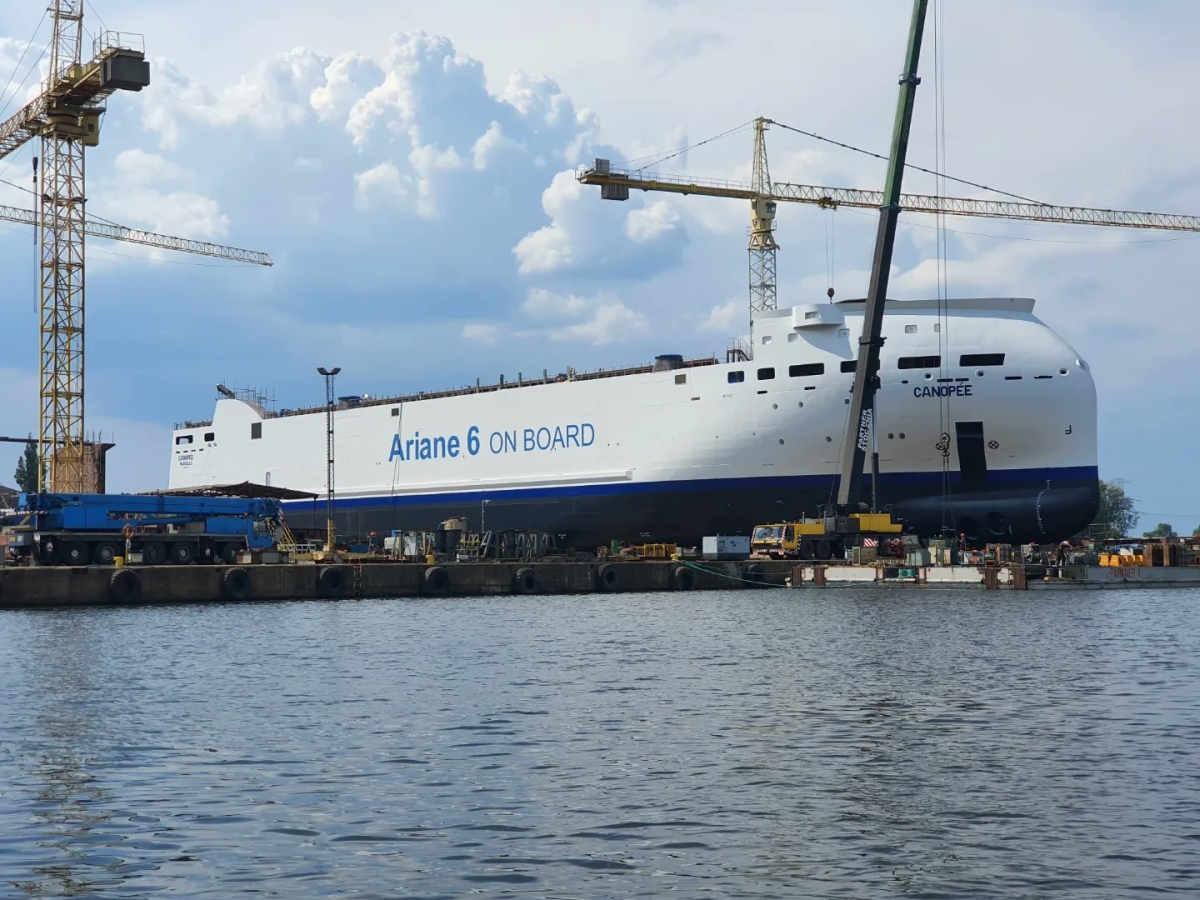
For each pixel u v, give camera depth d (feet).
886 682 111.45
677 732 87.45
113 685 114.11
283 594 232.73
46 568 212.02
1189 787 70.28
